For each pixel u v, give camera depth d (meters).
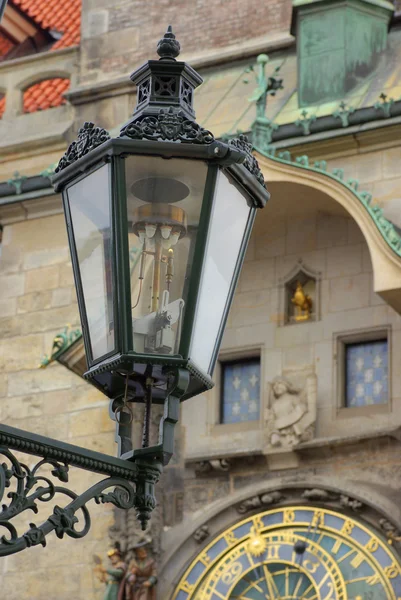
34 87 33.00
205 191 11.18
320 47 28.56
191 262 11.11
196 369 11.07
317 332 26.47
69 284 29.11
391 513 24.50
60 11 35.94
